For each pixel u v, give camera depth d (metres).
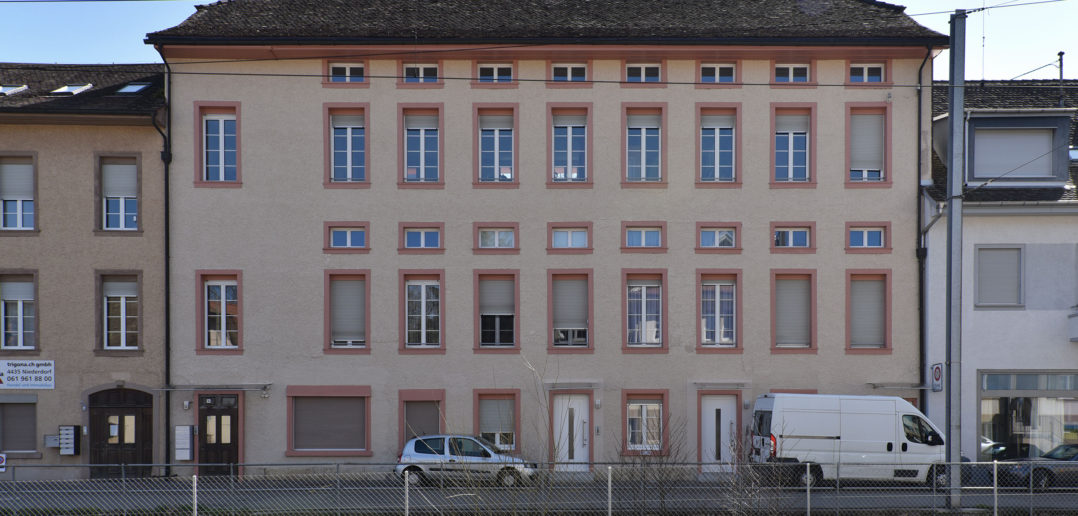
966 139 22.44
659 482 15.23
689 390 21.77
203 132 22.03
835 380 21.78
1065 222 21.78
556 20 22.75
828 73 22.17
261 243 21.81
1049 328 21.69
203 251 21.75
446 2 23.83
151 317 21.66
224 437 21.56
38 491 15.71
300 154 21.94
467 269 21.92
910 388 21.52
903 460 19.34
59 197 21.72
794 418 19.48
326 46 21.84
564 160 22.28
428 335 22.02
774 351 21.81
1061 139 22.39
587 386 21.69
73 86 23.97
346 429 21.77
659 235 22.11
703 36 21.70
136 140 21.86
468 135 22.06
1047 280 21.77
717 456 21.75
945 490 16.17
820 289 21.91
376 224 21.94
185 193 21.80
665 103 22.14
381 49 21.97
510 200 22.02
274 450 21.50
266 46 21.73
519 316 21.86
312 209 21.89
